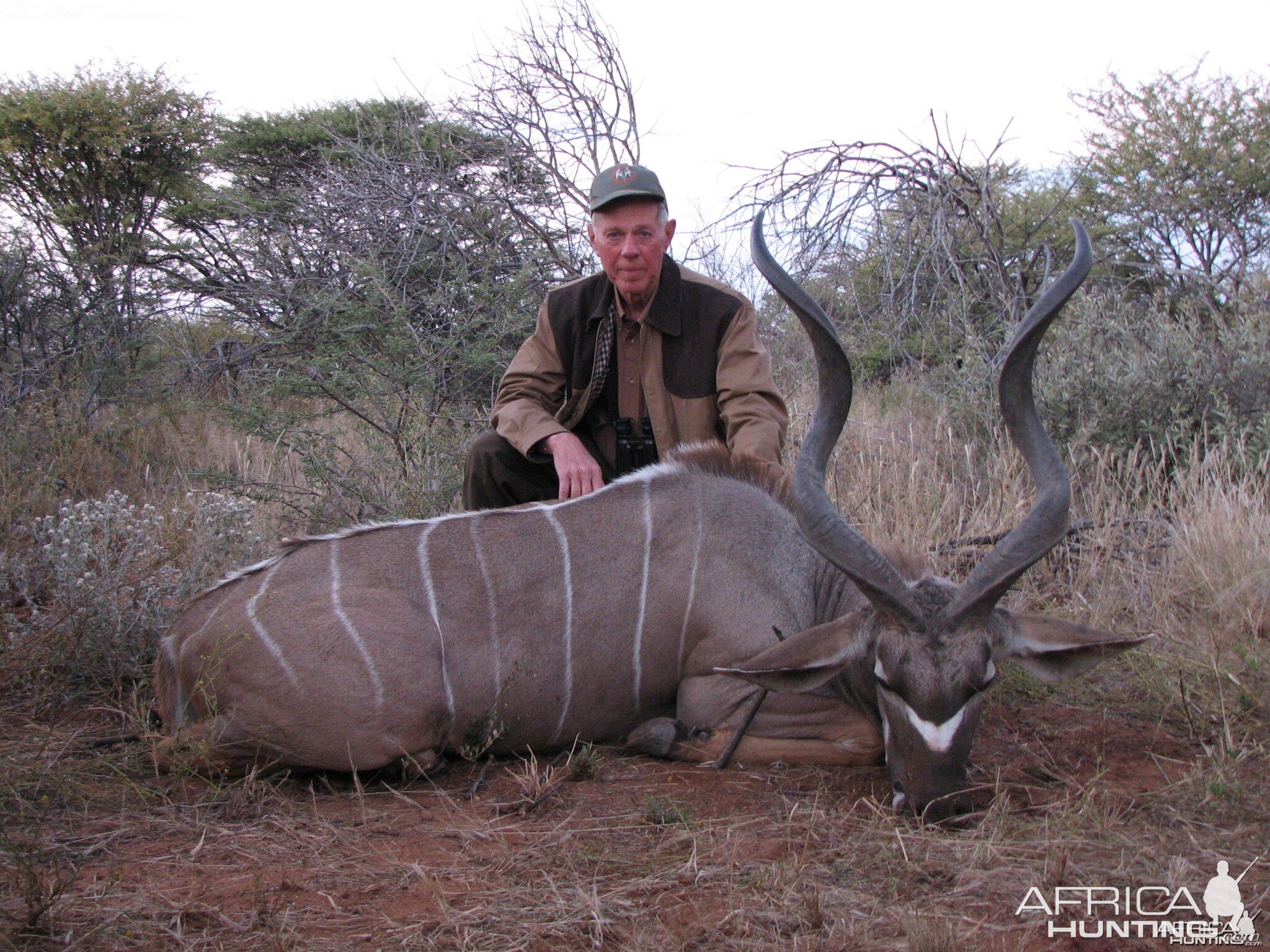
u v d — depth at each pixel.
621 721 3.29
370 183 7.32
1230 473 4.80
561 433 3.77
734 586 3.21
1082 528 4.71
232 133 9.98
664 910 2.25
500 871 2.43
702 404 3.84
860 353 7.04
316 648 2.91
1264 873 2.38
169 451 6.66
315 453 5.32
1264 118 9.30
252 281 7.87
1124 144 9.56
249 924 2.20
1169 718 3.35
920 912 2.21
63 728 3.27
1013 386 2.77
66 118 10.28
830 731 3.11
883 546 3.26
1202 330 6.77
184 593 3.86
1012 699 3.50
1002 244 6.48
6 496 4.60
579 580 3.21
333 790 2.94
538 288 6.91
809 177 6.48
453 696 3.06
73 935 2.13
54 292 8.90
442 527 3.23
